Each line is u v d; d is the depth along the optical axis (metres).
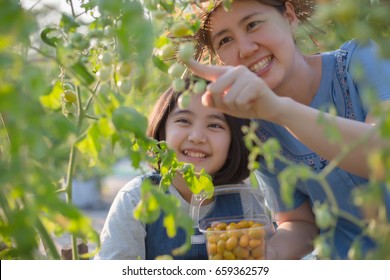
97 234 1.01
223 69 1.18
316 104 1.78
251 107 1.18
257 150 1.01
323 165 1.73
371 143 1.19
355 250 0.87
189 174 1.39
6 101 0.64
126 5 0.80
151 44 0.78
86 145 1.07
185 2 1.34
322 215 0.84
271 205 1.84
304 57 1.84
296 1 1.78
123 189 1.82
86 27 1.17
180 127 1.77
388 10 0.86
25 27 0.67
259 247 1.38
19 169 0.68
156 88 1.90
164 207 0.95
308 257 1.70
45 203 0.71
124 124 0.94
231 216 1.65
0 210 1.08
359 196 0.78
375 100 0.79
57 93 1.28
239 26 1.60
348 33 0.92
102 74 1.10
